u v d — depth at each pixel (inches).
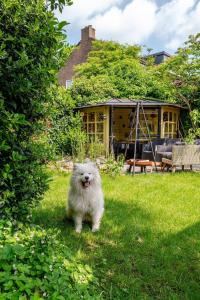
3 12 112.9
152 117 633.0
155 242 165.8
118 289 120.8
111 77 689.0
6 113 108.7
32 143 135.3
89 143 479.2
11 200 122.8
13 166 119.3
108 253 151.9
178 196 266.1
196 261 146.8
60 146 466.9
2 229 103.3
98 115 592.7
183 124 639.1
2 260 83.6
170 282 128.2
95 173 184.7
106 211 217.8
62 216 202.8
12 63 113.9
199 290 123.0
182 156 391.5
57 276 86.4
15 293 74.3
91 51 882.8
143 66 829.2
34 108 128.2
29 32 117.7
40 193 137.5
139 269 136.7
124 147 567.2
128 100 564.4
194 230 183.6
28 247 94.7
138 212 217.2
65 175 344.8
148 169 424.8
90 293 99.7
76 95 627.2
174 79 636.1
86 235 173.6
